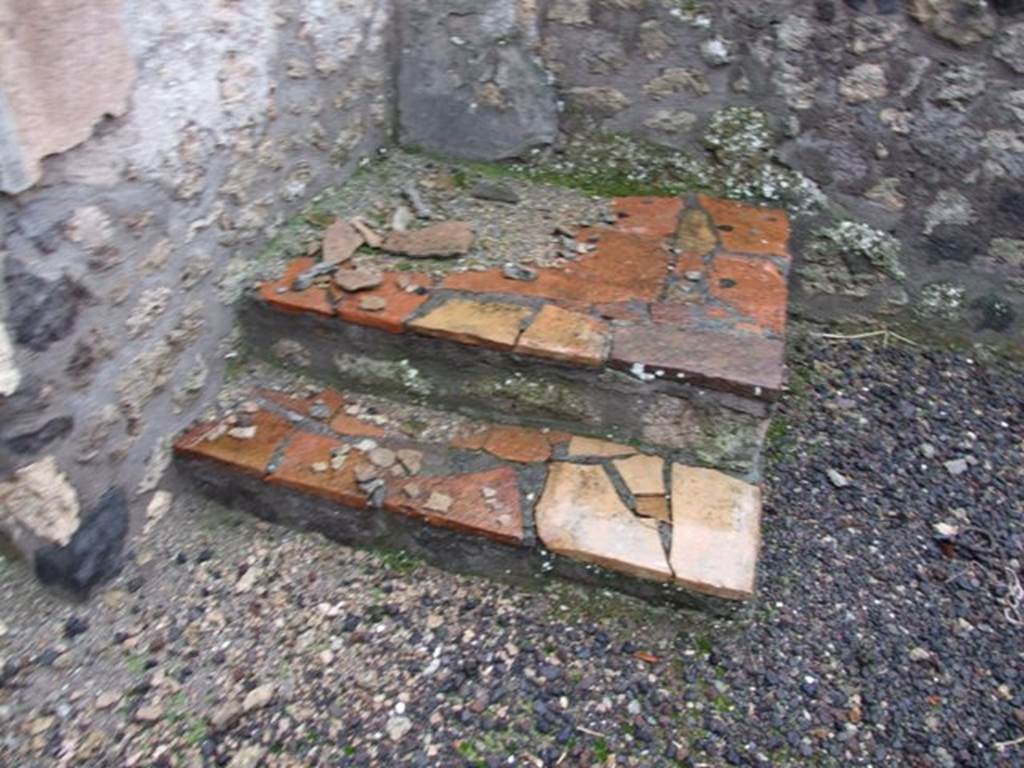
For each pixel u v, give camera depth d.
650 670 1.77
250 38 2.07
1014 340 2.67
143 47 1.71
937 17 2.37
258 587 1.89
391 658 1.76
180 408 2.03
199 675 1.71
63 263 1.61
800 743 1.66
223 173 2.05
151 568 1.90
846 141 2.58
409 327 2.04
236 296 2.17
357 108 2.65
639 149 2.77
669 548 1.81
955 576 2.03
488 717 1.67
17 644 1.71
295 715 1.66
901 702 1.75
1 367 1.52
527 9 2.65
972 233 2.57
